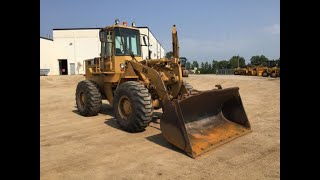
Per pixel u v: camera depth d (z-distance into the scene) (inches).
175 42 298.5
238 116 271.7
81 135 274.8
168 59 303.9
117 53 334.3
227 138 241.4
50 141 255.1
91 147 235.5
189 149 207.8
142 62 323.9
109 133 278.7
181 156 209.6
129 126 270.5
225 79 1008.9
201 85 911.7
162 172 181.9
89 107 362.9
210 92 238.1
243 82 849.5
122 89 275.6
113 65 335.0
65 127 311.4
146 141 247.6
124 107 279.7
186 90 296.4
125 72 312.7
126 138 258.7
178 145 217.2
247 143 235.3
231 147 226.8
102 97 385.1
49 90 818.8
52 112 417.4
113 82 339.0
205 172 180.9
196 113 251.4
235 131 259.1
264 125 292.4
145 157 208.8
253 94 568.1
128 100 272.7
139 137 260.4
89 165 195.8
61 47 1667.1
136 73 300.0
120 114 281.9
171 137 222.5
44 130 299.3
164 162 198.4
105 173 182.1
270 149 218.1
